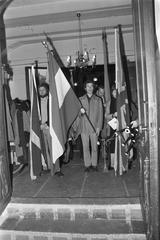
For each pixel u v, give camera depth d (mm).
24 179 4547
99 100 4652
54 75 4086
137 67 3076
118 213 3373
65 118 4285
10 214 3561
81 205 3434
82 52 6625
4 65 5891
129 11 4891
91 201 3447
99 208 3404
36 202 3539
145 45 2482
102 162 5379
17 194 3803
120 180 4215
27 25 5355
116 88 4297
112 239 3010
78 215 3434
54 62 4121
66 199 3518
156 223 2609
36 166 4492
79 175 4605
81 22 5387
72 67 6691
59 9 4680
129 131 4191
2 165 3445
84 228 3180
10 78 6785
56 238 3105
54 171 4562
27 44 6777
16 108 5117
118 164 4391
